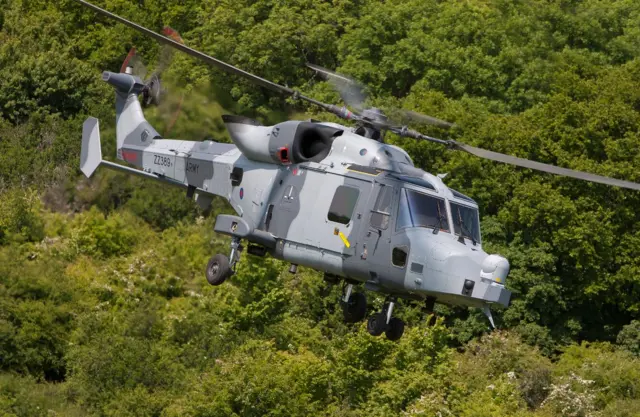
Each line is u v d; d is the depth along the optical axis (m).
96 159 78.38
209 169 72.50
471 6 144.25
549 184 115.31
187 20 150.12
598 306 115.25
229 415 91.44
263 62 132.38
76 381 100.75
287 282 114.25
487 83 135.00
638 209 115.25
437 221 60.34
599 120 117.12
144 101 83.06
